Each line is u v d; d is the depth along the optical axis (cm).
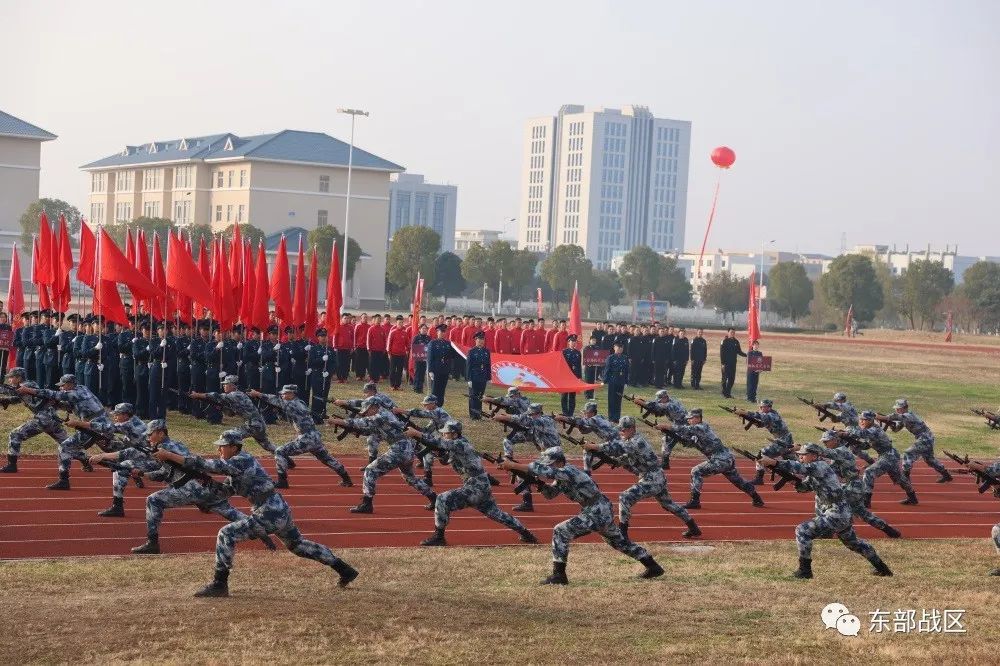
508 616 1435
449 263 13238
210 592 1472
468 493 1894
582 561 1816
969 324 14700
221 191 12794
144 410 2947
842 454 1922
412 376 4034
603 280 14825
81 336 2950
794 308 14812
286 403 2345
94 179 14912
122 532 1870
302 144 12700
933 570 1827
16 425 2795
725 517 2281
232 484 1485
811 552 1830
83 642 1259
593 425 2367
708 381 5122
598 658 1270
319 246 11050
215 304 3012
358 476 2520
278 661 1212
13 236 11981
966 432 3941
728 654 1302
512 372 3625
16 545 1761
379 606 1453
